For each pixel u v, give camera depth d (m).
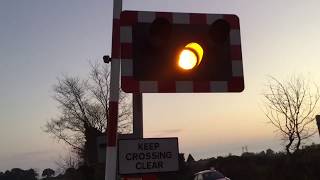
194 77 4.95
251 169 34.53
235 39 5.12
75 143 41.53
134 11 5.00
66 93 41.62
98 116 39.44
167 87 4.89
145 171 6.46
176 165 6.62
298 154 26.75
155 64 4.91
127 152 6.46
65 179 45.91
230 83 5.01
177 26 5.02
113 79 4.86
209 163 44.72
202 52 4.98
